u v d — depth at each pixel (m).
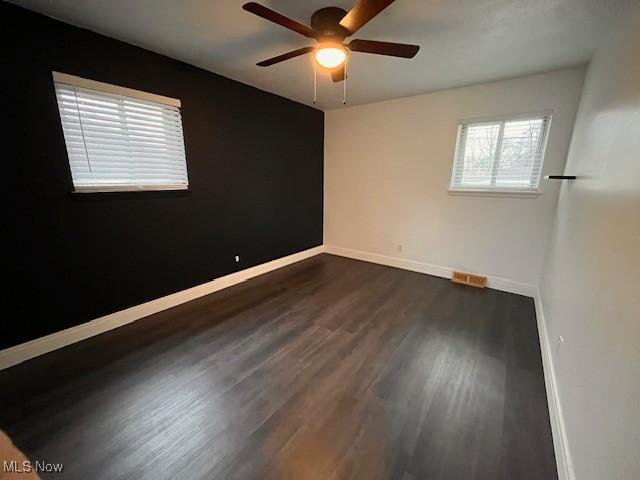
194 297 2.94
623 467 0.74
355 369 1.86
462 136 3.30
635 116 1.06
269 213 3.73
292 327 2.38
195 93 2.68
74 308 2.14
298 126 3.94
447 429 1.42
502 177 3.11
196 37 2.08
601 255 1.20
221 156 3.01
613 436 0.83
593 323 1.16
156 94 2.39
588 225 1.48
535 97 2.75
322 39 1.74
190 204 2.80
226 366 1.89
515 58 2.37
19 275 1.87
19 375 1.78
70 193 2.02
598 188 1.41
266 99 3.41
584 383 1.14
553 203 2.81
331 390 1.68
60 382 1.73
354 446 1.33
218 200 3.06
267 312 2.65
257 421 1.46
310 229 4.52
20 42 1.73
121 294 2.39
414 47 1.72
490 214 3.20
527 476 1.19
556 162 2.73
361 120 4.02
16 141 1.78
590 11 1.66
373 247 4.27
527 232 3.00
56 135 1.93
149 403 1.57
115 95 2.17
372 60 2.41
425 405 1.57
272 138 3.58
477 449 1.31
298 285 3.34
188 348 2.08
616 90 1.38
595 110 1.79
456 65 2.52
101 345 2.11
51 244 1.98
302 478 1.18
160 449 1.30
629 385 0.77
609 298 1.04
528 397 1.63
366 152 4.07
